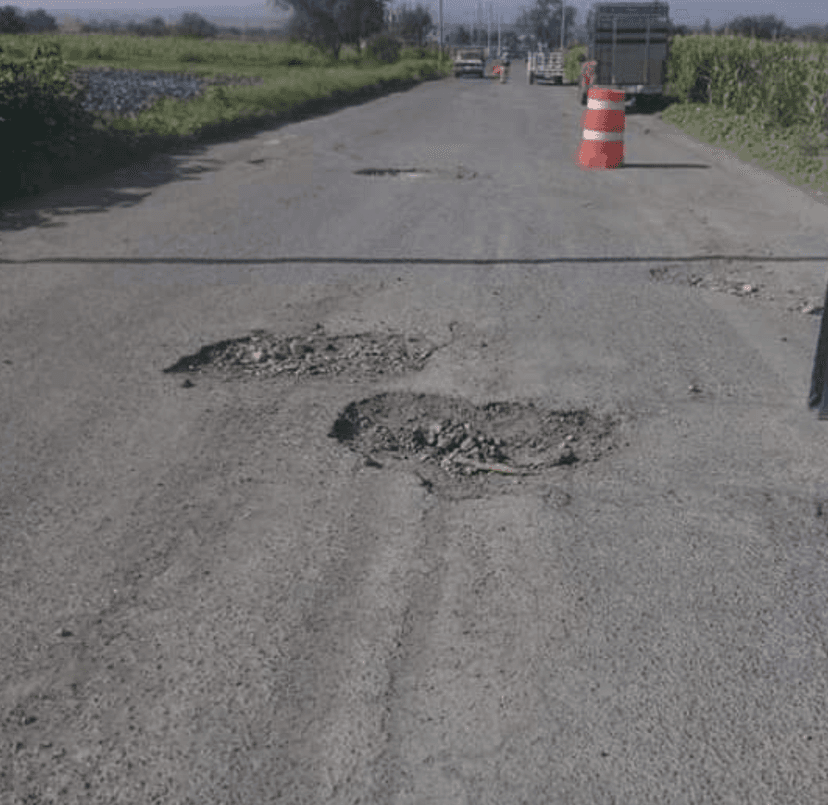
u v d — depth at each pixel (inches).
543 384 207.6
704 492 159.8
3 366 216.1
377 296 275.6
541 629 122.3
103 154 541.6
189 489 159.8
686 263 320.5
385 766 99.0
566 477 165.9
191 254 325.7
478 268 310.7
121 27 3833.7
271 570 135.4
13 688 110.9
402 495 158.1
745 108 858.8
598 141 560.4
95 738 103.0
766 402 199.0
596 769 98.9
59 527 147.3
